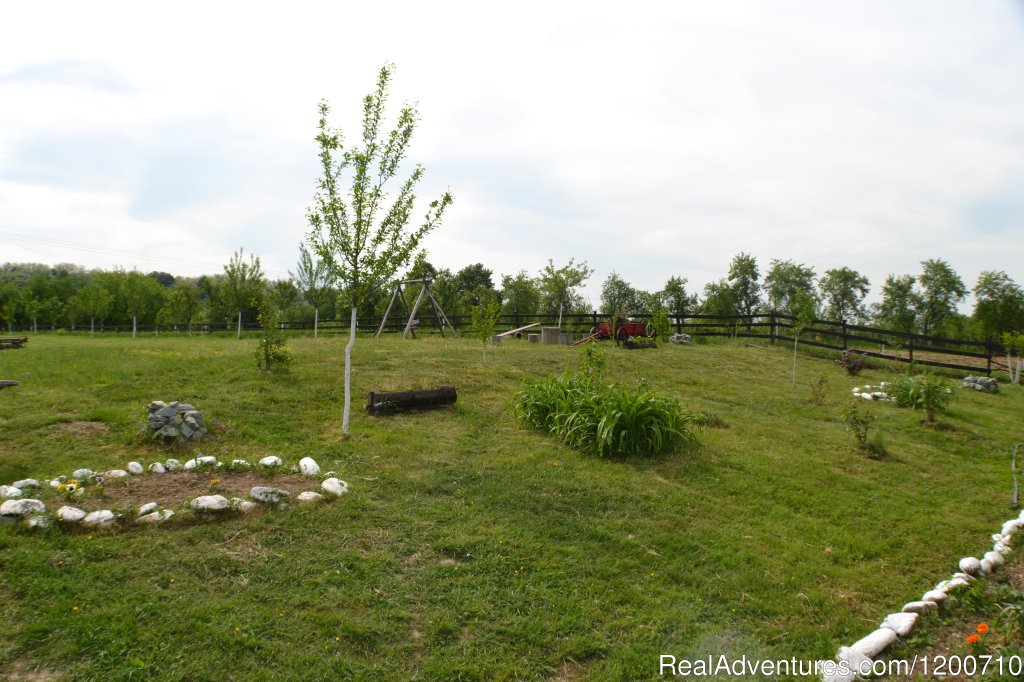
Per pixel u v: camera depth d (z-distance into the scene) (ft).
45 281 158.81
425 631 12.47
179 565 13.91
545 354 48.03
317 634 11.95
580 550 16.62
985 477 26.63
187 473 19.29
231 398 28.99
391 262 25.40
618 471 23.29
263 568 14.17
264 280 107.34
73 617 11.59
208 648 11.15
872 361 57.72
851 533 19.42
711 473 24.08
